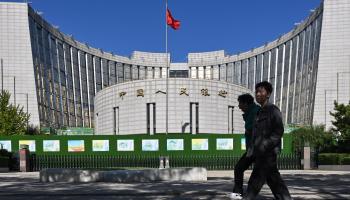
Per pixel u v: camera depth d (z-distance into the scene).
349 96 81.81
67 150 38.66
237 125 65.62
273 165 7.10
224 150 37.25
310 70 89.81
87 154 37.56
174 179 18.05
